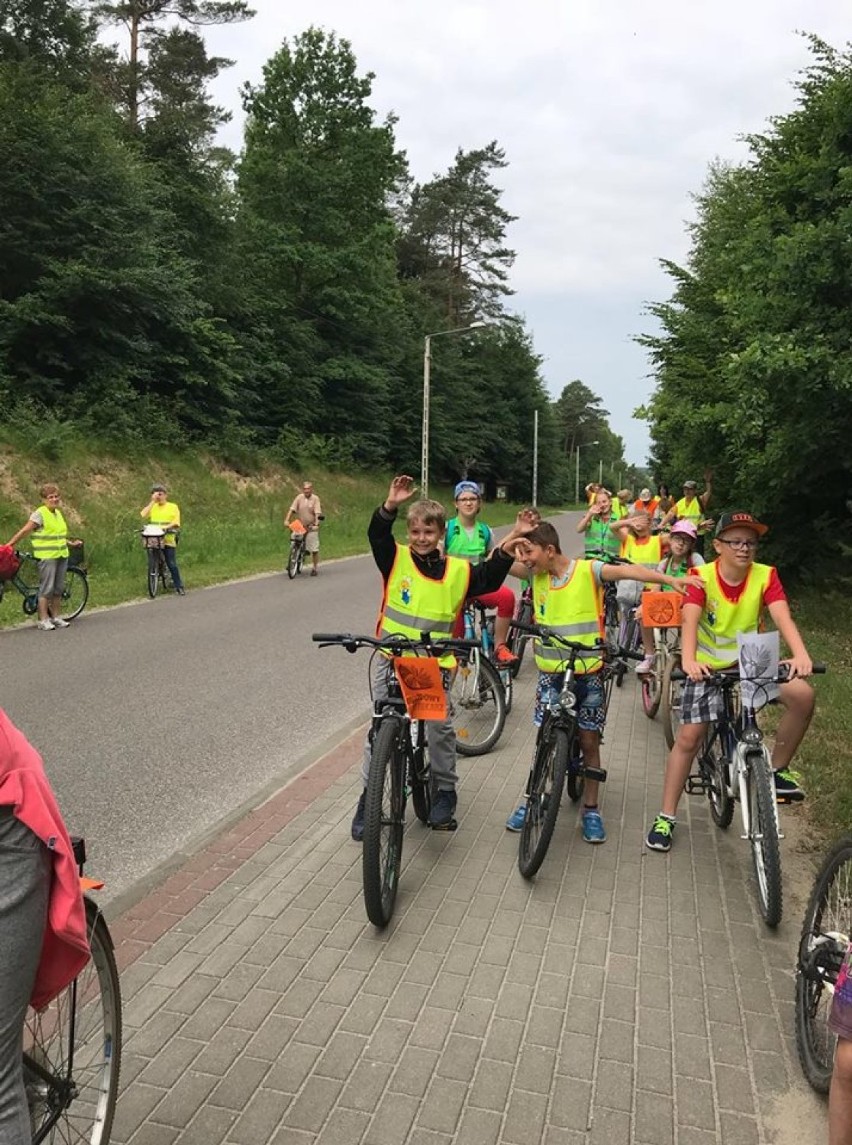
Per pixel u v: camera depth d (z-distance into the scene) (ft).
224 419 98.02
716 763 15.92
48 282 75.36
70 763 19.70
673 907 13.23
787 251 37.04
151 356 88.17
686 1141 8.63
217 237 106.93
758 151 49.42
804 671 13.16
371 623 38.75
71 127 80.79
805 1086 9.40
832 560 45.68
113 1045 8.29
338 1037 10.02
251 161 127.75
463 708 20.65
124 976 11.12
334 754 20.16
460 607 14.71
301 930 12.30
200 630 36.83
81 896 6.79
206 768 19.47
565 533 117.91
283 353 121.19
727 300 42.70
